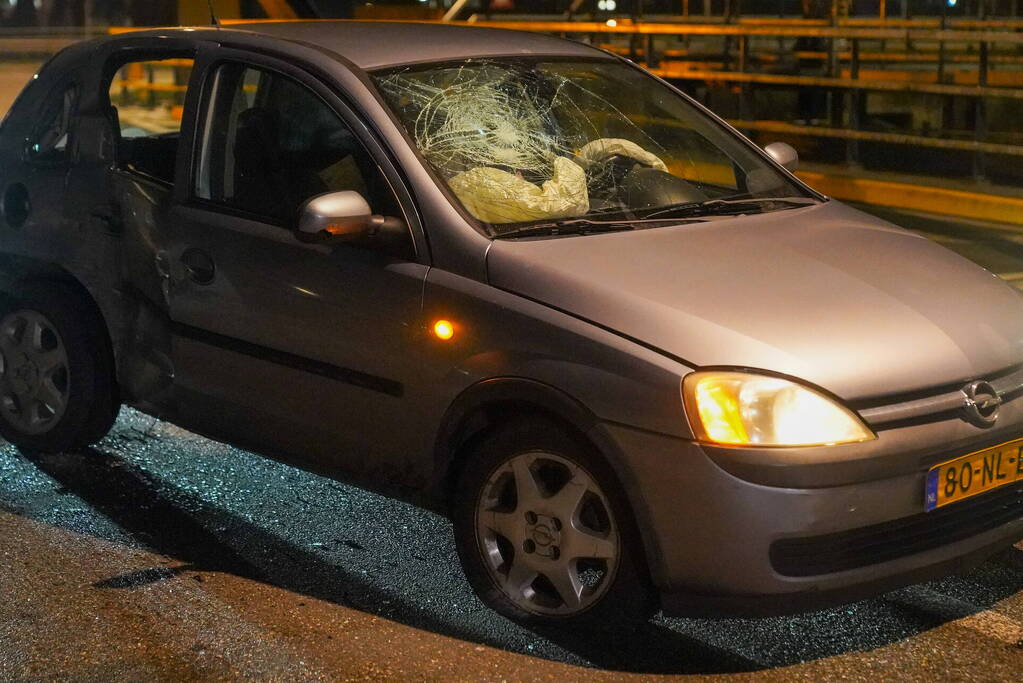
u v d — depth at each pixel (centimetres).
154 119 1356
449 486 403
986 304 396
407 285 392
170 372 459
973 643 377
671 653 371
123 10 2136
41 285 498
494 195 409
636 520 353
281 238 422
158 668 359
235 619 388
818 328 360
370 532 453
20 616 387
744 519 339
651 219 425
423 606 398
